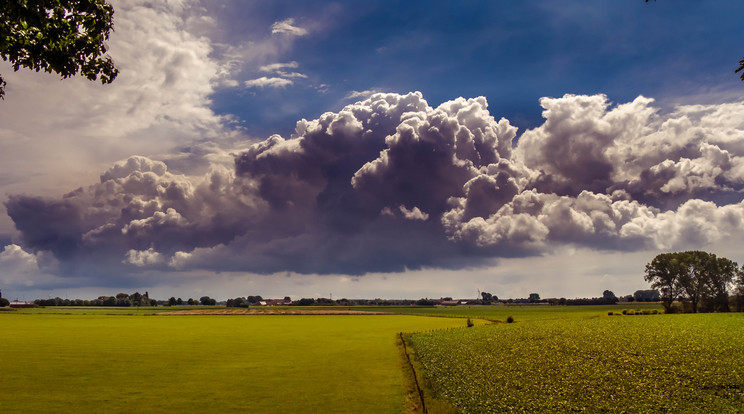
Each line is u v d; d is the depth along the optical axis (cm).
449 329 8100
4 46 1478
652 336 5562
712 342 4850
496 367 3862
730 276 12594
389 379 3488
